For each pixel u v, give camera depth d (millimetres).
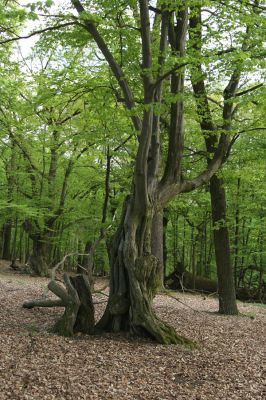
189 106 12484
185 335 11016
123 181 21359
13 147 23281
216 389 7000
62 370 7156
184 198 23734
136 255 9977
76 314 9797
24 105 17312
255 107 12805
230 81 13094
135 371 7555
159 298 18625
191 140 17078
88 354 8258
